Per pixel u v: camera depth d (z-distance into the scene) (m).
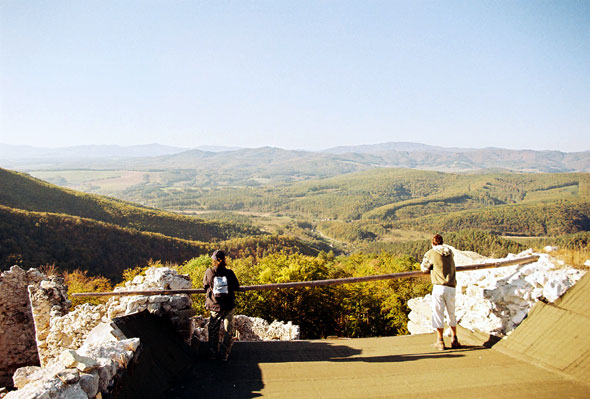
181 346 6.36
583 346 5.27
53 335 9.66
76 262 72.75
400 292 32.25
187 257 101.38
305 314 31.12
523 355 5.76
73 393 3.56
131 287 7.95
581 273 6.69
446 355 6.11
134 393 4.43
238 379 5.33
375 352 6.41
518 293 6.61
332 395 4.79
